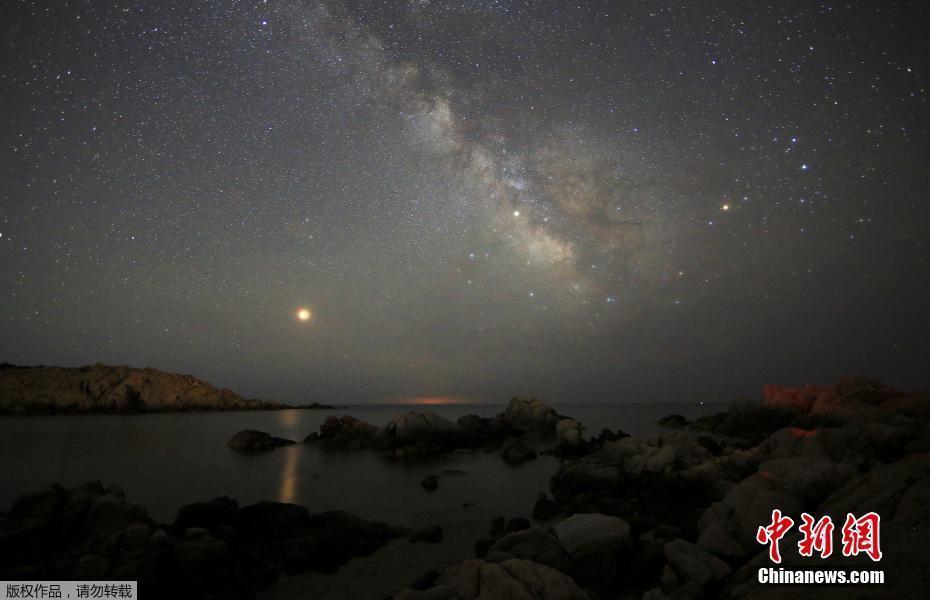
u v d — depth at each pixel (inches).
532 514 467.5
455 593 254.7
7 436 1026.1
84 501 331.3
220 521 380.5
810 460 377.7
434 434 1008.9
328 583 303.3
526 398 1294.3
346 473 690.8
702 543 306.8
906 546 247.1
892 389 1117.7
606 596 286.0
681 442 658.2
